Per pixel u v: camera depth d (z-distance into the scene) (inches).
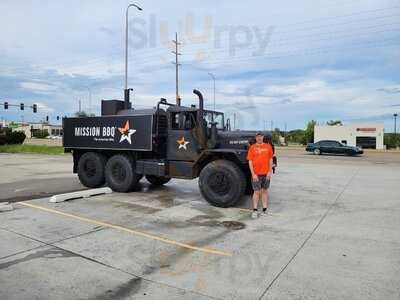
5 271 167.8
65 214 281.9
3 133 1681.8
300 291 148.5
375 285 154.2
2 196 362.0
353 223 260.8
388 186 454.6
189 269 172.1
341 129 2101.4
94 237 221.6
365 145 2065.7
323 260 184.1
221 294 146.0
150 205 321.4
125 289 150.4
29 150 1352.1
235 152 309.9
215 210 302.8
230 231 237.9
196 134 340.8
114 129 393.4
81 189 415.2
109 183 397.1
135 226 248.4
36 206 311.6
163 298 142.5
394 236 227.9
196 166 345.7
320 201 347.3
